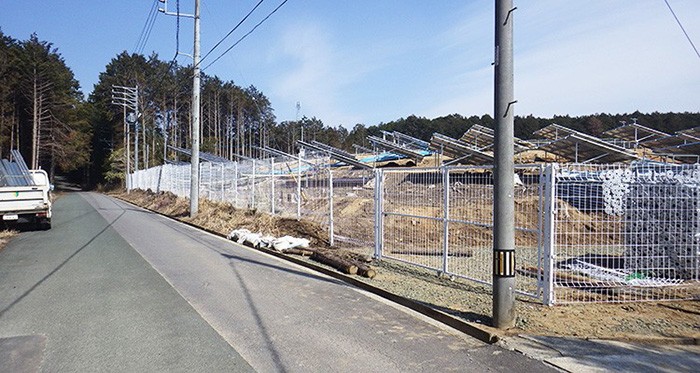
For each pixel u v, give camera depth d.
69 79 72.88
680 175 7.99
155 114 71.44
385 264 9.73
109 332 5.68
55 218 22.02
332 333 5.68
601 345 5.09
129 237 14.95
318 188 15.41
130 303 6.97
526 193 12.74
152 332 5.68
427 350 5.11
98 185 74.94
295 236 13.30
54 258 10.84
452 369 4.57
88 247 12.62
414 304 6.75
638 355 4.80
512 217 5.64
